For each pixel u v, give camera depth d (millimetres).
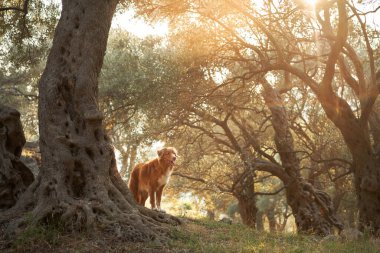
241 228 11094
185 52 18594
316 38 16891
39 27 17188
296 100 23047
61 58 9500
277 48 15742
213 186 22828
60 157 8820
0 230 8359
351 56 15812
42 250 7648
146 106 19656
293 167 20188
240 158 20141
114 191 9047
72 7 9672
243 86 17516
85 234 8141
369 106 15445
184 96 18906
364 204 16000
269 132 26141
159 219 9562
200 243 8430
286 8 15383
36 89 26562
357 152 15953
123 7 17234
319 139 20266
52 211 8359
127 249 7758
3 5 16219
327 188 29953
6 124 10578
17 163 10422
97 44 9594
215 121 20781
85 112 9203
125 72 20891
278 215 46156
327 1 14719
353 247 9648
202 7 16172
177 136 22469
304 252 8547
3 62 25484
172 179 27453
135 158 28906
